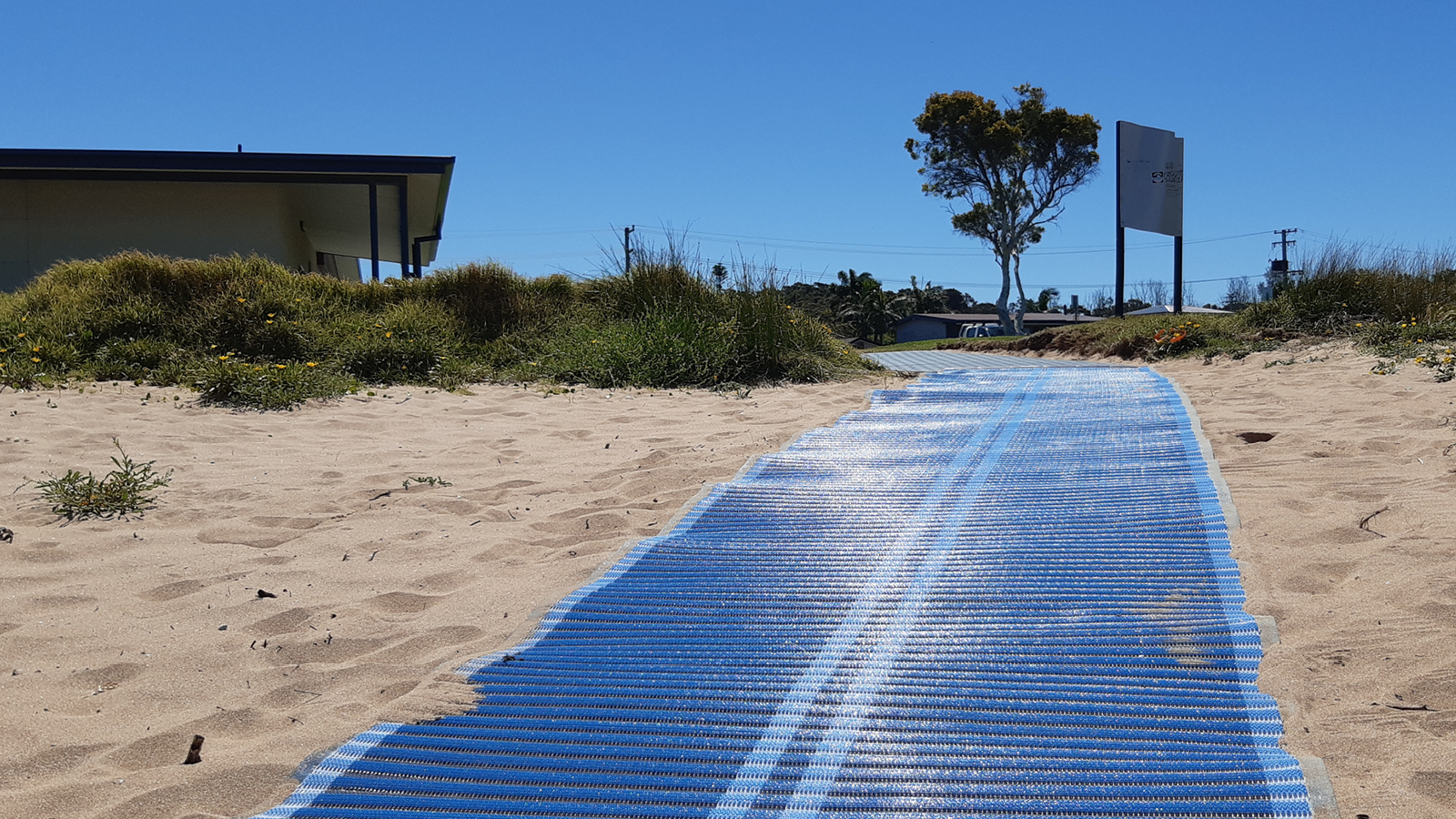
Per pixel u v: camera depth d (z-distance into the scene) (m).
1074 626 2.51
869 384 7.54
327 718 2.16
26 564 3.14
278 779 1.91
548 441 5.21
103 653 2.50
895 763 1.92
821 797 1.81
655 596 2.83
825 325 9.34
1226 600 2.59
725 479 4.16
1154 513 3.33
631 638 2.56
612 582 2.95
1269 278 10.99
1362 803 1.68
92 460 4.51
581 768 1.95
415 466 4.58
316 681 2.36
